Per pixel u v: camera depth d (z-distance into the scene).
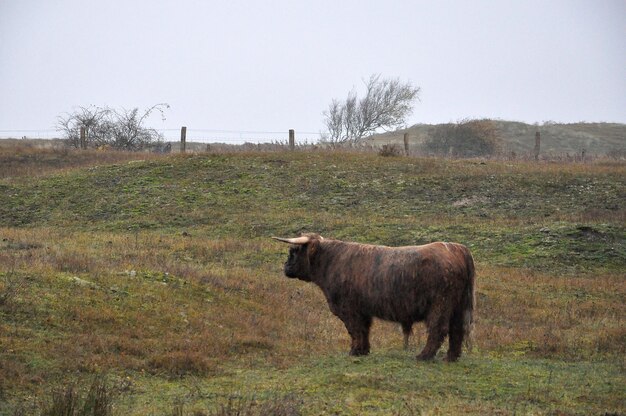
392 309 28.05
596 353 31.30
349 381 24.38
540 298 43.66
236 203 71.25
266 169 81.06
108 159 95.56
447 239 57.97
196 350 29.12
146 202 72.06
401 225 62.28
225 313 35.50
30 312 30.06
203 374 26.16
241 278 44.09
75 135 117.75
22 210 71.19
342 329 35.50
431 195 72.56
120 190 75.88
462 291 27.33
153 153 101.44
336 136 159.88
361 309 29.25
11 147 103.69
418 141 181.38
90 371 25.42
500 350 31.83
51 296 32.25
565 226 58.38
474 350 31.53
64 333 29.05
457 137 153.12
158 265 43.16
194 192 74.69
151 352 28.27
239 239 59.75
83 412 20.70
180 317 33.34
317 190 74.50
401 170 80.88
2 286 32.06
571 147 186.25
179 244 55.66
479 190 73.31
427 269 27.03
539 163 88.88
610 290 45.78
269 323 35.16
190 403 22.33
